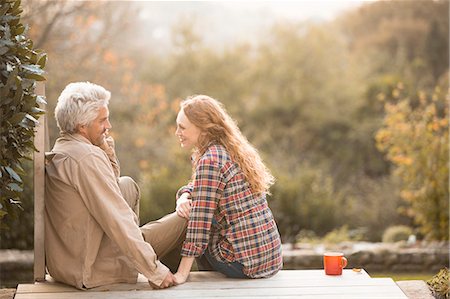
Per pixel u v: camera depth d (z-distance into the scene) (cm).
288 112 1723
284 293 419
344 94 1728
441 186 988
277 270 462
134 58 1645
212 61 1739
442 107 1490
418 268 866
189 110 452
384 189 1372
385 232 1103
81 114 439
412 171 1033
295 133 1709
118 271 438
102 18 1453
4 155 422
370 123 1678
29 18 1147
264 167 459
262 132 1684
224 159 440
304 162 1591
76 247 431
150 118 1509
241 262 442
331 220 1177
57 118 447
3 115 411
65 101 443
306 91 1736
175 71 1719
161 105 1534
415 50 1817
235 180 441
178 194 479
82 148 434
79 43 1382
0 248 846
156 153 1452
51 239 440
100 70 1448
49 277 462
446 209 982
